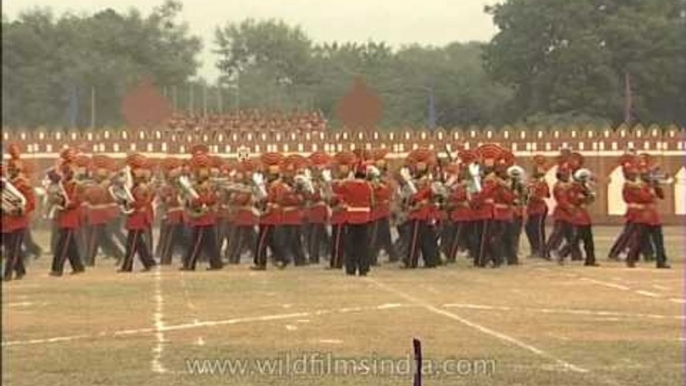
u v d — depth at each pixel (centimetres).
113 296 3809
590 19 9800
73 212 4641
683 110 9975
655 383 2320
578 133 7825
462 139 7819
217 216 4981
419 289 4009
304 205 5072
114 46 5991
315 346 2745
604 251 5825
